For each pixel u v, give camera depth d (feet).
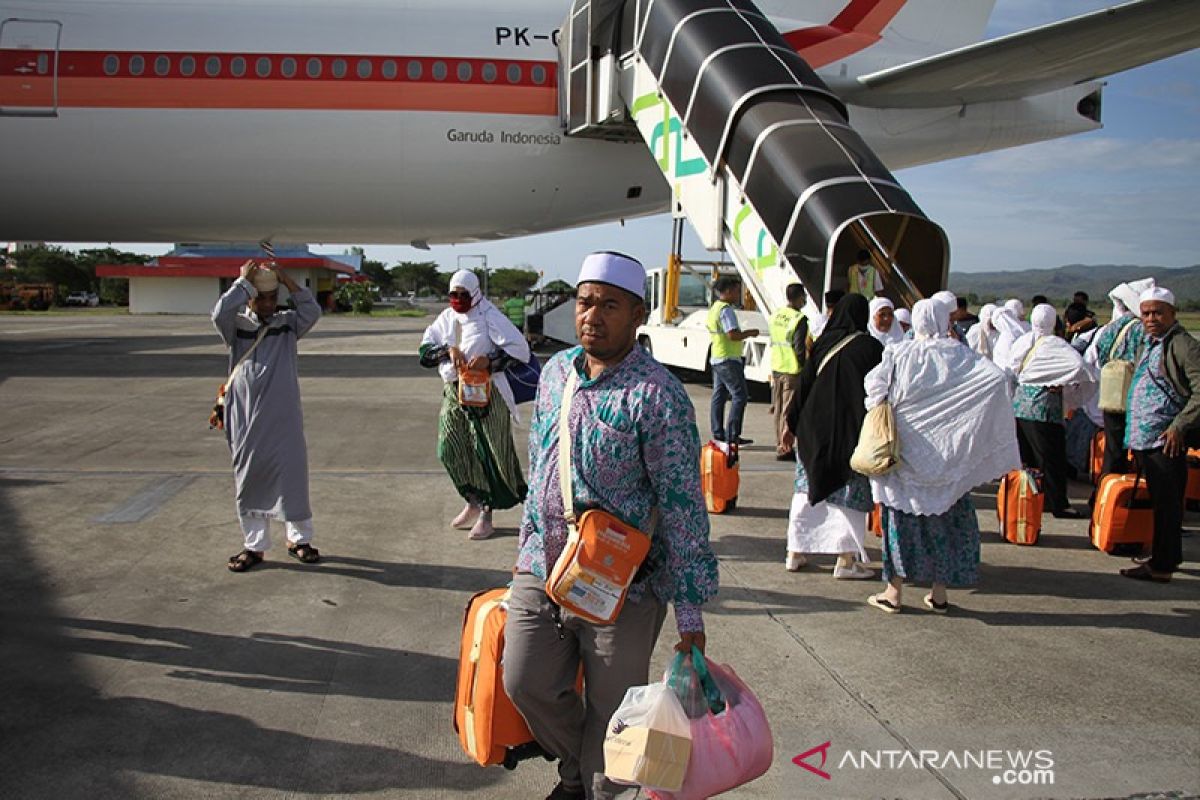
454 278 16.88
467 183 45.42
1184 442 15.69
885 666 12.36
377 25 42.73
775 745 10.14
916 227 31.40
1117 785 9.39
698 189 35.04
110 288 234.38
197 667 11.76
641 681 7.77
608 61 41.19
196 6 41.86
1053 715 10.96
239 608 13.93
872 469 13.84
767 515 20.74
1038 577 16.63
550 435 7.82
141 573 15.51
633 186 48.08
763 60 33.30
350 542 17.58
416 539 17.89
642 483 7.64
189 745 9.75
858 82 43.70
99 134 41.47
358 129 42.75
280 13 42.14
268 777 9.16
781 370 27.25
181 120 41.52
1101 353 21.30
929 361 13.80
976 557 14.40
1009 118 50.78
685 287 48.29
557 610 7.73
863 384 15.33
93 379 43.57
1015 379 21.65
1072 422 26.27
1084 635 13.69
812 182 29.12
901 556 14.28
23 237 50.06
